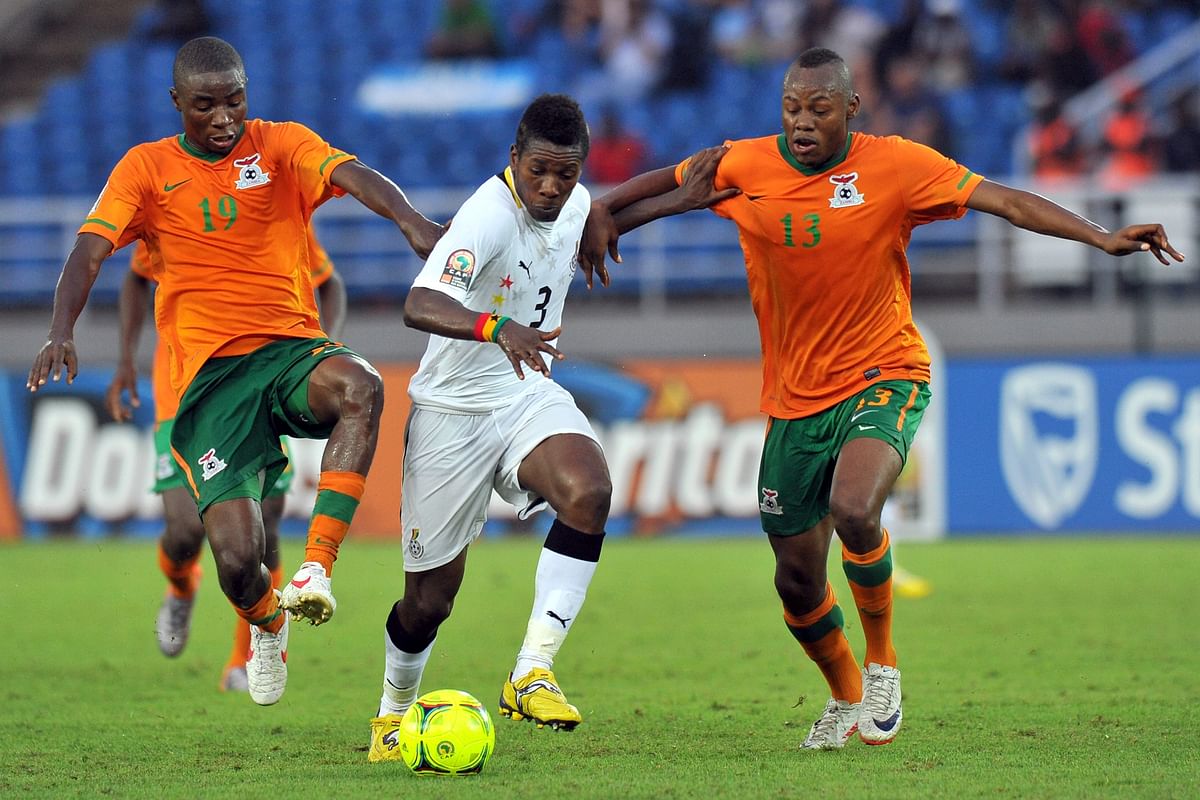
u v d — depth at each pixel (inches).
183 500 1045.2
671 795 656.4
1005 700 970.7
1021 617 1389.0
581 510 749.3
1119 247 758.5
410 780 708.7
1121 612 1411.2
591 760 767.1
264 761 785.6
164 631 1105.4
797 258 805.9
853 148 799.7
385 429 2110.0
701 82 2928.2
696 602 1536.7
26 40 3319.4
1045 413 2062.0
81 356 2431.1
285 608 726.5
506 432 783.1
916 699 981.8
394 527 2107.5
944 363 2086.6
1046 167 2593.5
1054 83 2765.7
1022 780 690.8
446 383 785.6
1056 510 2057.1
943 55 2787.9
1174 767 725.9
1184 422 2034.9
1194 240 2439.7
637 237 2517.2
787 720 911.7
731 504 2078.0
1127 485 2048.5
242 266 826.2
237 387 817.5
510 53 3016.7
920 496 2073.1
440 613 797.9
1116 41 2770.7
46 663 1208.8
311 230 951.0
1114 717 895.7
